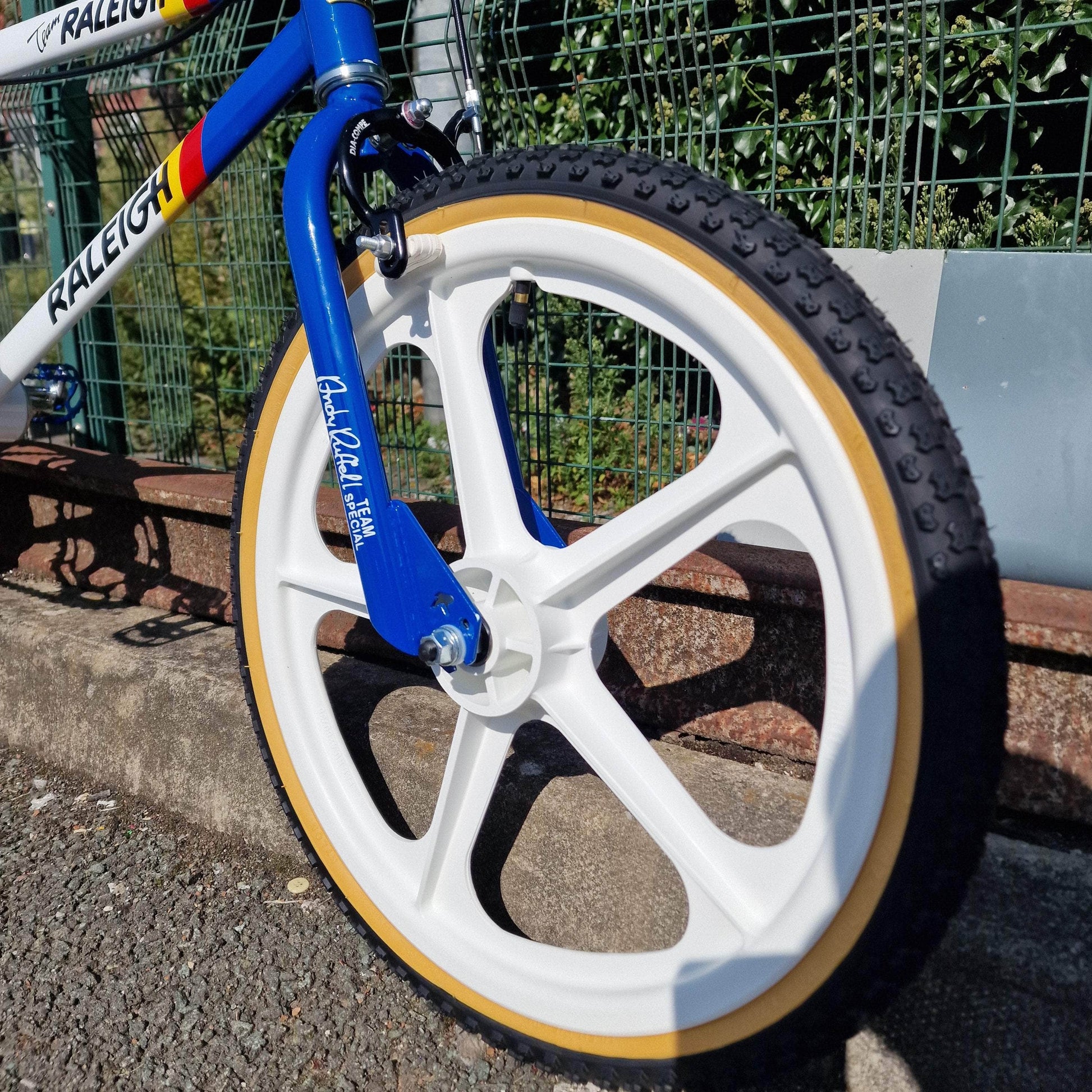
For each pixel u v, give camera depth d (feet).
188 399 8.51
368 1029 4.30
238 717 5.41
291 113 8.35
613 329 9.03
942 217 6.60
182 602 6.79
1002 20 7.21
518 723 3.90
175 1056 4.14
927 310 4.93
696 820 3.47
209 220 7.87
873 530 2.85
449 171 3.70
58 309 5.43
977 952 3.51
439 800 4.01
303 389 4.22
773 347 2.99
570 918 4.34
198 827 5.70
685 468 5.62
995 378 4.82
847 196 5.16
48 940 4.79
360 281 3.99
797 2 7.16
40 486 7.72
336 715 5.16
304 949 4.76
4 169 8.97
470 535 3.92
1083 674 3.84
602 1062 3.58
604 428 8.40
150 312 8.52
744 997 3.23
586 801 4.33
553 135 8.63
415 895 4.11
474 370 3.87
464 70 4.00
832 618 3.07
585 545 3.64
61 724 6.28
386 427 7.31
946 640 2.73
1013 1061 3.49
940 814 2.75
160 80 7.54
